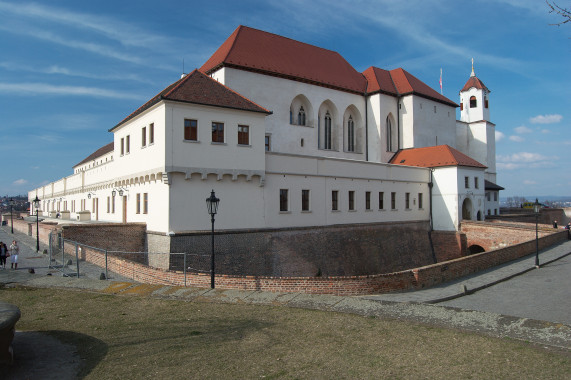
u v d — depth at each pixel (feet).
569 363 30.76
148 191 104.63
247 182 107.65
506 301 70.85
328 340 35.91
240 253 104.73
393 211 154.30
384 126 187.52
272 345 34.58
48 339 35.96
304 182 122.11
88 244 96.68
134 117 110.11
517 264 108.47
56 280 62.23
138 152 108.88
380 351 33.35
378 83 189.88
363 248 139.54
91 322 41.32
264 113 108.88
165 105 94.12
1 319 28.40
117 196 129.39
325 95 171.83
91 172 174.91
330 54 195.42
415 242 162.30
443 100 207.31
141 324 40.45
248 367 29.91
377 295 69.87
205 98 100.48
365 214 142.51
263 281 64.18
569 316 60.29
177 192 95.86
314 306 47.21
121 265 76.18
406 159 182.91
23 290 56.49
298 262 118.01
